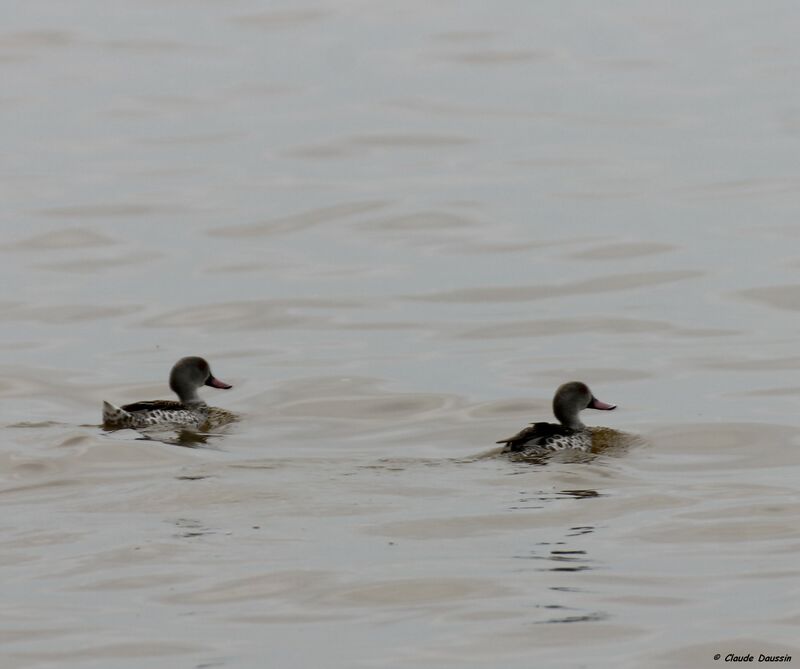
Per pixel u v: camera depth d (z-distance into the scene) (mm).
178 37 55094
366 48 53406
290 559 14266
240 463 17297
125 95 46719
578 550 14633
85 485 16469
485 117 43875
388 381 22312
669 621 13055
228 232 32406
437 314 26391
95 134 42062
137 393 22078
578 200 34688
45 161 39125
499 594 13609
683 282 28047
